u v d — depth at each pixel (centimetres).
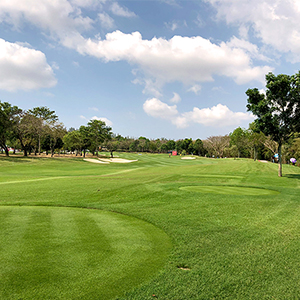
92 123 7250
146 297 345
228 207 919
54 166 3881
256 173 2528
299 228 663
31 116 5212
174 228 667
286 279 400
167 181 1742
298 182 1798
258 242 561
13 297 336
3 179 1970
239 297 352
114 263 446
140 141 12475
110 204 1005
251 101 2141
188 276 405
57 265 432
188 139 11850
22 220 743
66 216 806
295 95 1919
